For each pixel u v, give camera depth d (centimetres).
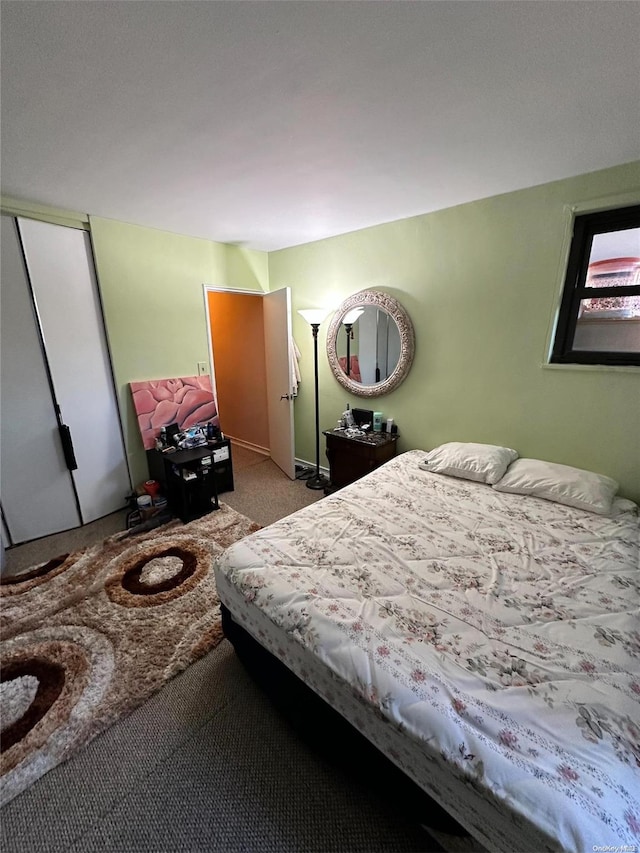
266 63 115
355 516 189
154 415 316
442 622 120
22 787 120
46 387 260
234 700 150
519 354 243
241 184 211
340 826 111
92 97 130
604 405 217
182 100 133
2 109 135
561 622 119
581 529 175
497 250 238
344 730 114
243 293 378
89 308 273
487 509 196
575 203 206
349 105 138
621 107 139
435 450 266
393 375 304
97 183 207
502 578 141
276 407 397
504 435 261
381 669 103
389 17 98
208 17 96
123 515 304
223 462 341
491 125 153
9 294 237
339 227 299
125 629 183
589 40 105
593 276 215
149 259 299
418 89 129
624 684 98
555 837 68
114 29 100
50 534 275
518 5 94
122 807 116
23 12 93
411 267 280
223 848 106
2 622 188
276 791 119
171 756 129
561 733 85
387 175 202
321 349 362
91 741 134
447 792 87
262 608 132
